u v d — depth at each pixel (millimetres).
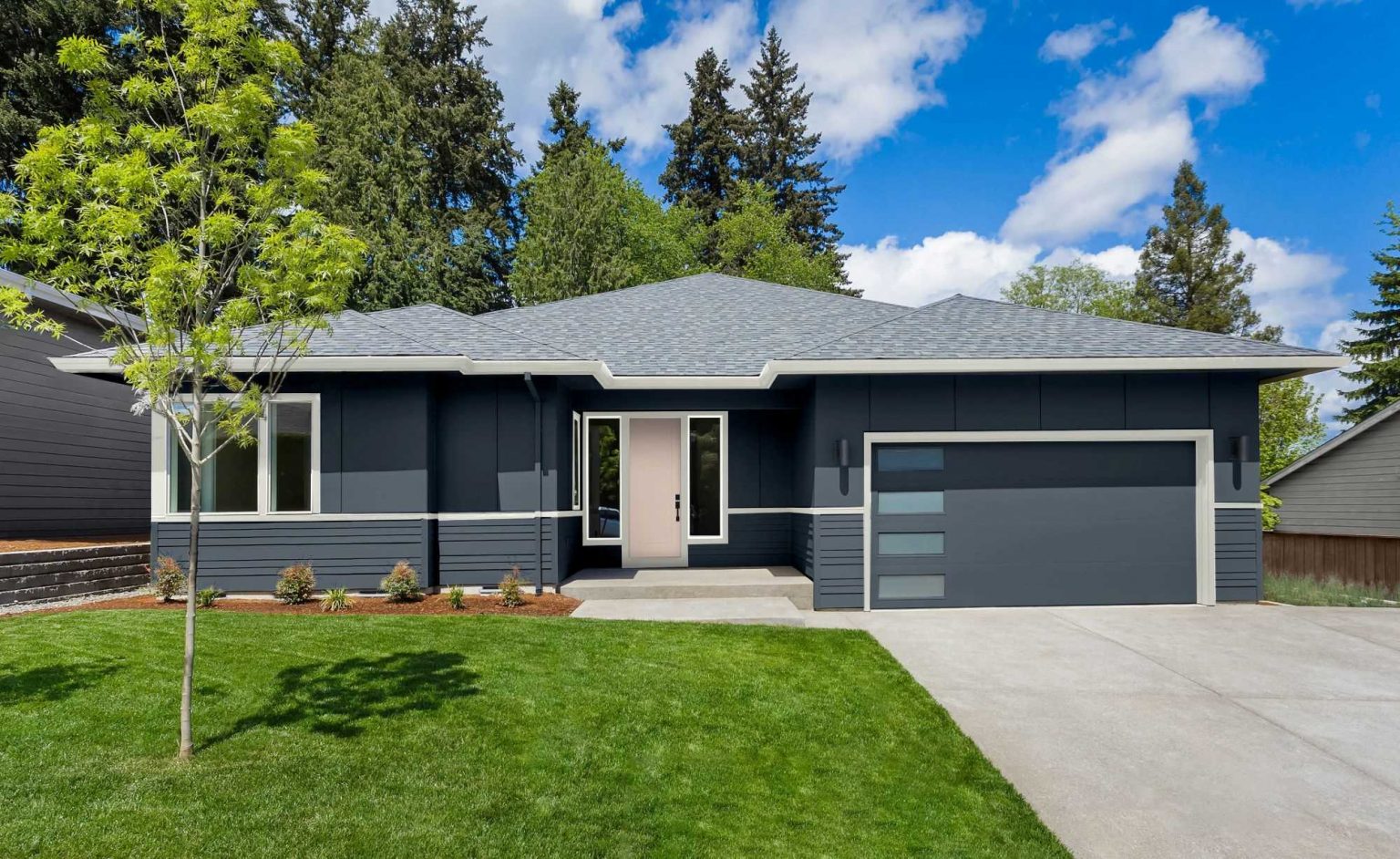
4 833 3373
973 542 9383
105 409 12938
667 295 15203
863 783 4316
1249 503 9430
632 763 4434
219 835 3438
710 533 11398
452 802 3848
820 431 9336
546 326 13078
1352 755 4746
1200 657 6910
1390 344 26484
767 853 3561
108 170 4145
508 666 6031
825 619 8625
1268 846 3680
